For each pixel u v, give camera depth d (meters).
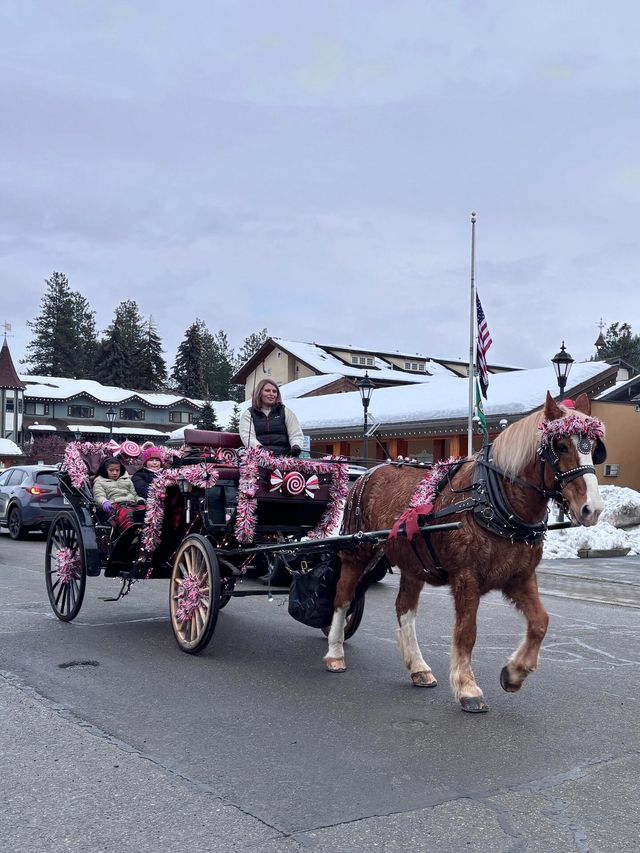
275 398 7.96
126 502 8.44
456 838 3.66
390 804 4.02
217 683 6.27
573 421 5.14
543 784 4.29
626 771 4.50
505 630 8.57
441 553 5.76
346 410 33.16
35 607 9.52
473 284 23.59
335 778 4.35
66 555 8.61
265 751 4.77
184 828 3.74
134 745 4.84
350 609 7.55
